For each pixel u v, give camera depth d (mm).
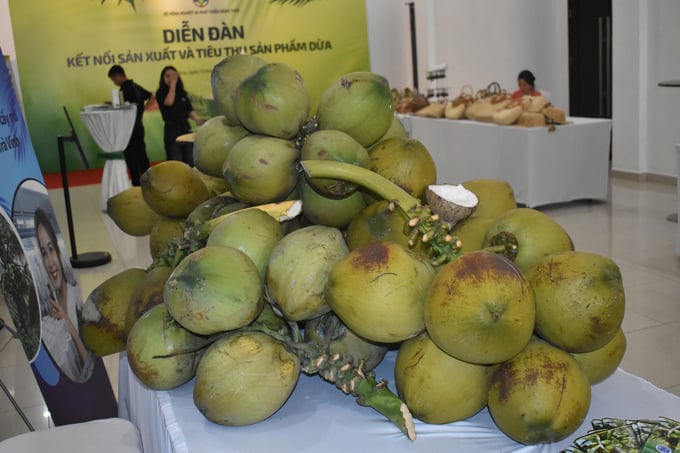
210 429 1046
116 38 9195
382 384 1033
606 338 934
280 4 9703
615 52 7012
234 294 986
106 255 5289
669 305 3623
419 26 10320
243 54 1317
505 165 6137
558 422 900
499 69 9000
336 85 1222
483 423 1035
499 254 1006
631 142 7035
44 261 1535
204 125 1374
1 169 1433
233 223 1126
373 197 1185
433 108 7352
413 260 961
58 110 9172
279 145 1178
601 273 921
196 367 1118
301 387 1168
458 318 860
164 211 1457
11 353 3361
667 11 6504
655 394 1106
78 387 1638
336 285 954
